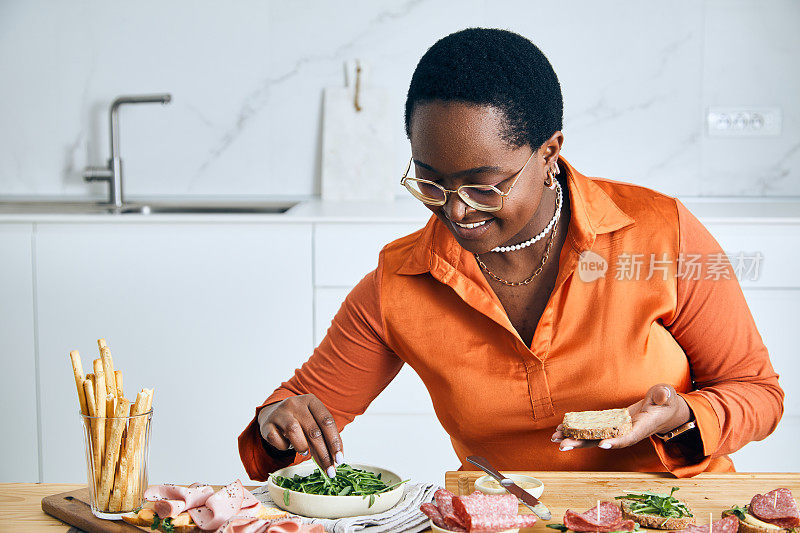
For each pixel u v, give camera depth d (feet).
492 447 4.36
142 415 3.57
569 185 4.01
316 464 4.02
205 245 7.59
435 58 3.40
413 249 4.30
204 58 9.16
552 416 4.14
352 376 4.53
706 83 8.97
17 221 7.57
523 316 4.15
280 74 9.17
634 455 4.21
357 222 7.52
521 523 3.25
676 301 4.07
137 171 9.32
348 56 9.12
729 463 4.40
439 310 4.21
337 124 9.11
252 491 3.94
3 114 9.26
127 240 7.60
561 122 3.68
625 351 4.04
